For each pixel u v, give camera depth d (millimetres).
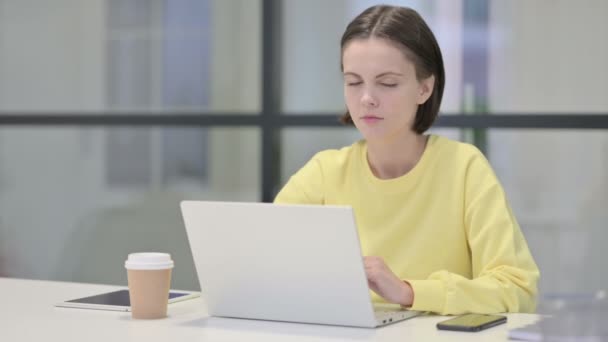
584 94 3174
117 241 3754
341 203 1981
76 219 3799
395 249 1897
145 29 3668
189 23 3615
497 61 3260
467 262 1884
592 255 3203
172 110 3648
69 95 3777
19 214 3867
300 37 3488
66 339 1383
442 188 1881
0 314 1601
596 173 3184
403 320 1541
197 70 3611
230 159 3594
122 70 3703
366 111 1760
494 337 1383
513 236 1778
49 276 3840
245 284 1535
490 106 3273
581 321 1176
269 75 3498
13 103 3846
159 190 3688
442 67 1889
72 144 3789
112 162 3748
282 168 3537
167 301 1592
